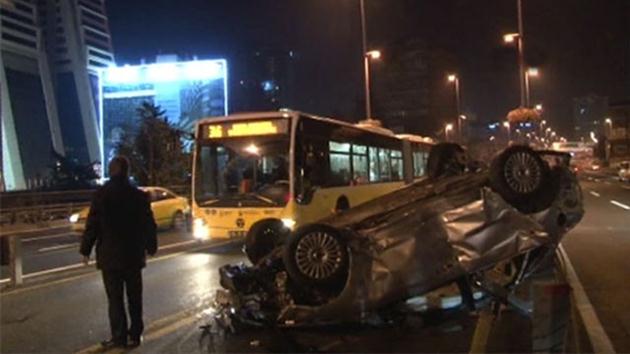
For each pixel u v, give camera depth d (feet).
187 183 151.64
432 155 29.89
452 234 24.43
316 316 24.40
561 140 453.99
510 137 149.38
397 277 24.08
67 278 44.55
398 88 318.86
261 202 52.13
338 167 60.34
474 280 25.25
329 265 24.13
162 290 37.91
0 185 198.39
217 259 51.80
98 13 579.07
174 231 79.87
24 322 30.53
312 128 55.21
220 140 54.03
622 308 29.66
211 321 29.37
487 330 26.35
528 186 25.23
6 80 487.61
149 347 25.23
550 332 16.61
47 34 540.52
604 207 95.61
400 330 26.50
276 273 26.40
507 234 24.45
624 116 372.58
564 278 34.19
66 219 109.50
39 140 512.63
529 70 148.46
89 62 557.74
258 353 24.09
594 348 23.34
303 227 24.49
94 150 545.85
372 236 24.53
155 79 176.55
